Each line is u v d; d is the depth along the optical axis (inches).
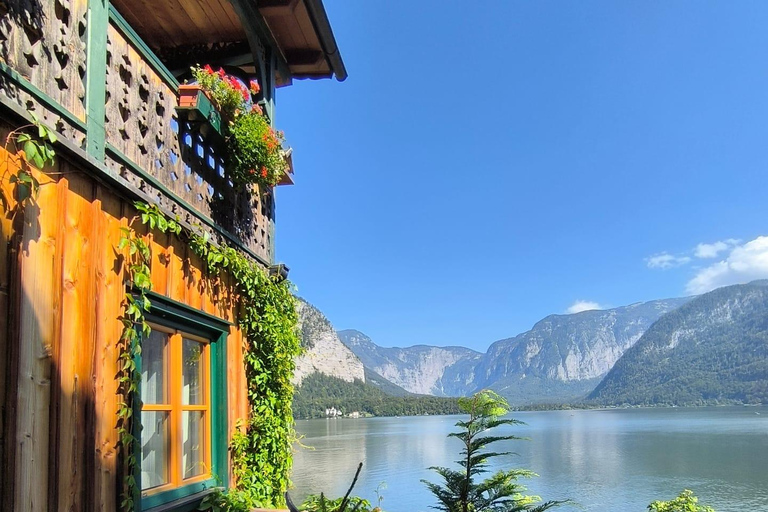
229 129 188.2
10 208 97.3
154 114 151.9
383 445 3376.0
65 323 109.9
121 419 126.6
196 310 165.8
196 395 174.2
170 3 223.9
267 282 222.5
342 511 99.9
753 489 2148.1
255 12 221.9
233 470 187.5
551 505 114.6
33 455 99.3
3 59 96.9
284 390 223.0
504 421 117.6
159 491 146.1
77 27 118.3
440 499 116.1
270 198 245.1
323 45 249.6
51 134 102.0
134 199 137.0
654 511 557.9
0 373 93.3
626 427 5531.5
